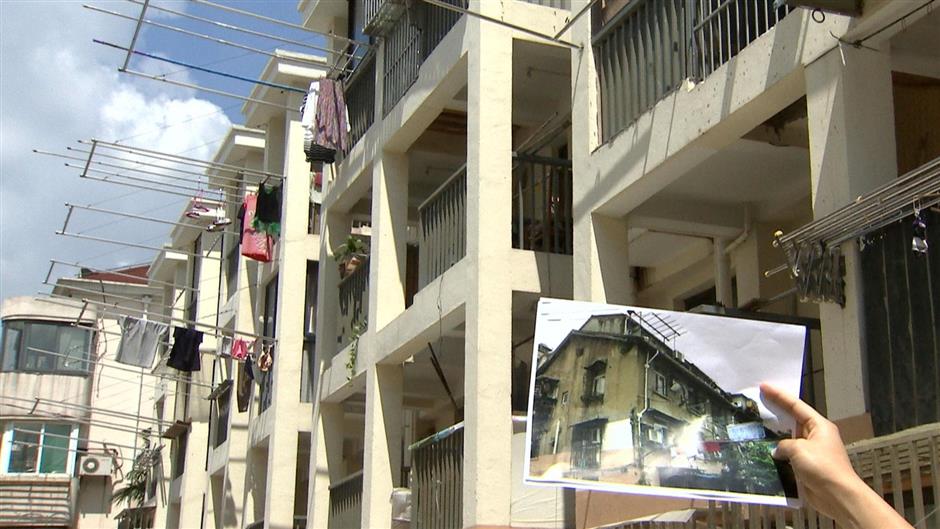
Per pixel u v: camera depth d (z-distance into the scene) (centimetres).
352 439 1988
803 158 945
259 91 2038
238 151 2362
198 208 2512
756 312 917
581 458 365
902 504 605
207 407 2597
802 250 688
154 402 3375
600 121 1013
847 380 676
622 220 1008
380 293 1376
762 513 671
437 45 1274
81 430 3450
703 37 870
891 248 662
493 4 1150
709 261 1198
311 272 1888
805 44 739
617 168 961
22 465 3394
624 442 360
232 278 2383
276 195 1909
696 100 859
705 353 353
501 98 1134
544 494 1016
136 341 1931
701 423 348
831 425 268
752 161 952
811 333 977
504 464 1041
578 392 373
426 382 1589
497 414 1052
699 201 1054
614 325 373
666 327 358
